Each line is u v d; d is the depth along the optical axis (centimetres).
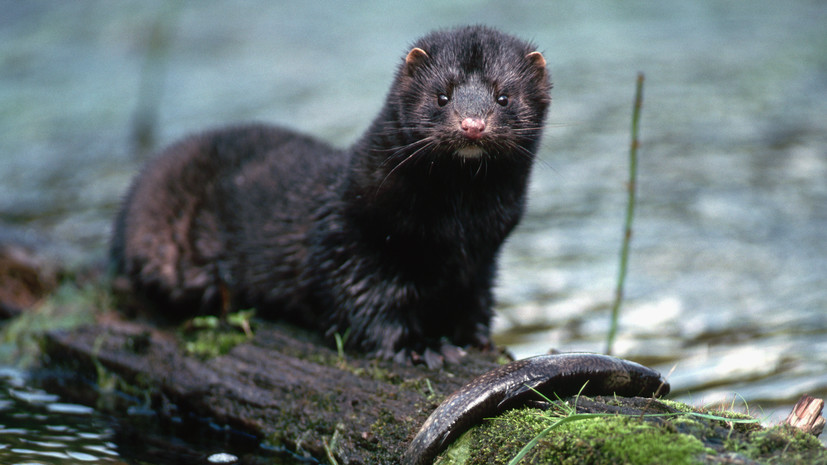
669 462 548
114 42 2897
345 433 730
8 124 2222
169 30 2927
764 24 2883
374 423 722
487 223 826
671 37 2739
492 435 630
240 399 814
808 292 1213
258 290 941
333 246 848
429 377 771
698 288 1239
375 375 781
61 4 3328
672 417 607
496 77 797
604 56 2523
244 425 802
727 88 2242
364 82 2380
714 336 1088
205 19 3120
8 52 2888
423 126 780
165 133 2070
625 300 1211
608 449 571
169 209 1011
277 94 2312
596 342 1075
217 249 975
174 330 954
